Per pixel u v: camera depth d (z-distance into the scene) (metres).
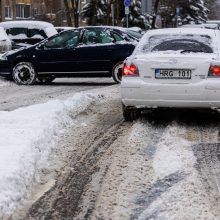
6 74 14.89
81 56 14.24
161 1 56.78
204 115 8.98
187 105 7.67
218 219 4.32
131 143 6.89
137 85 7.77
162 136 7.23
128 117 8.36
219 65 7.53
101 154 6.38
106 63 14.20
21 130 6.80
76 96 10.51
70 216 4.49
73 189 5.14
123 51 14.07
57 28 24.09
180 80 7.61
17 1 47.22
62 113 8.39
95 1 41.00
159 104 7.78
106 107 9.95
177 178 5.34
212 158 6.16
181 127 7.92
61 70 14.45
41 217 4.47
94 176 5.53
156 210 4.54
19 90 13.33
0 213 4.36
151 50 8.30
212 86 7.49
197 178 5.34
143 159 6.09
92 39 14.34
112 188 5.14
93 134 7.48
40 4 48.28
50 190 5.12
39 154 6.01
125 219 4.38
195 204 4.62
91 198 4.89
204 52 8.07
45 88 13.79
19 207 4.66
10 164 5.19
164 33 8.63
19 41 20.08
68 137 7.25
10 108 10.05
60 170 5.76
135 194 4.95
